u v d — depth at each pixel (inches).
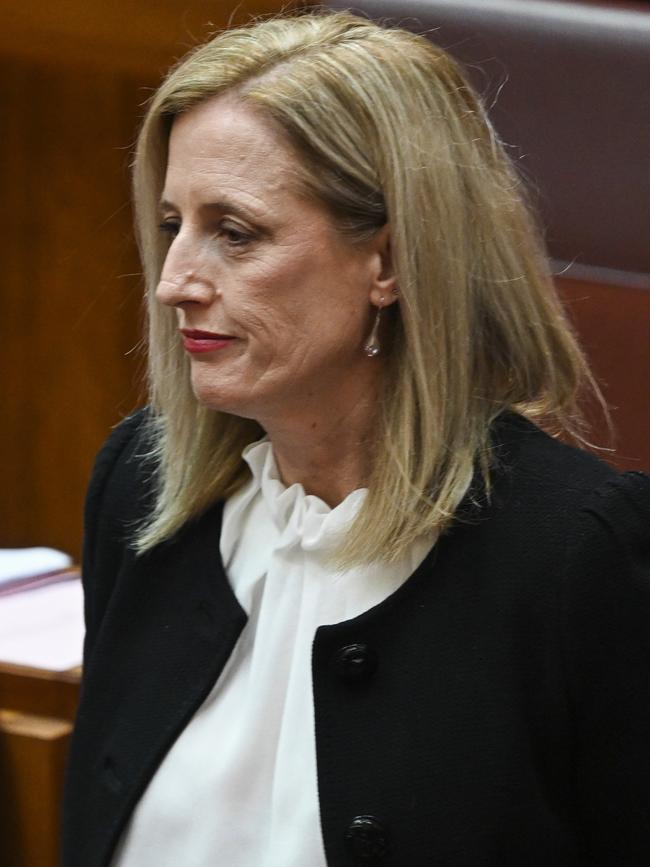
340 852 199.5
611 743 199.8
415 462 207.8
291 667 215.6
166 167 215.5
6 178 390.3
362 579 211.6
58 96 384.2
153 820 220.2
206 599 226.5
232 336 203.5
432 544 207.5
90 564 252.4
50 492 401.4
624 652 197.6
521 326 213.2
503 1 346.9
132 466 249.1
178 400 231.3
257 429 232.7
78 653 315.9
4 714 308.3
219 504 235.1
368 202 201.0
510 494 206.2
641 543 200.8
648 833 201.5
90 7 370.6
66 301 392.2
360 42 205.8
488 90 344.5
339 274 203.0
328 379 208.4
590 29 340.8
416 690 201.8
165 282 203.5
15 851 303.4
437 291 203.8
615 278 334.6
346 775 201.2
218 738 219.6
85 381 394.0
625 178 335.9
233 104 200.4
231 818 214.1
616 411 332.2
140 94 376.8
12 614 341.1
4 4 380.8
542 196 341.7
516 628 200.2
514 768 197.0
